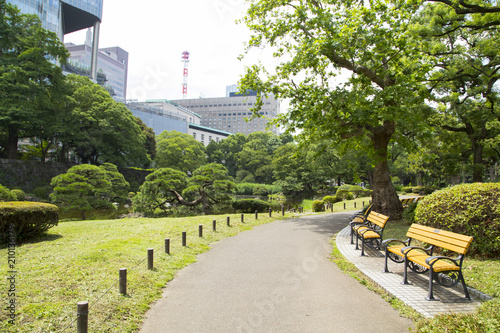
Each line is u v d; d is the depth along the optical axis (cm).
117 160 3997
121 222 1433
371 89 1151
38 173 3275
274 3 1332
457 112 1717
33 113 3014
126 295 493
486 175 3959
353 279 602
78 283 524
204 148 7512
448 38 1544
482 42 1427
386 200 1321
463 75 1534
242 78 1377
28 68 3072
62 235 1029
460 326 338
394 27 1060
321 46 1070
